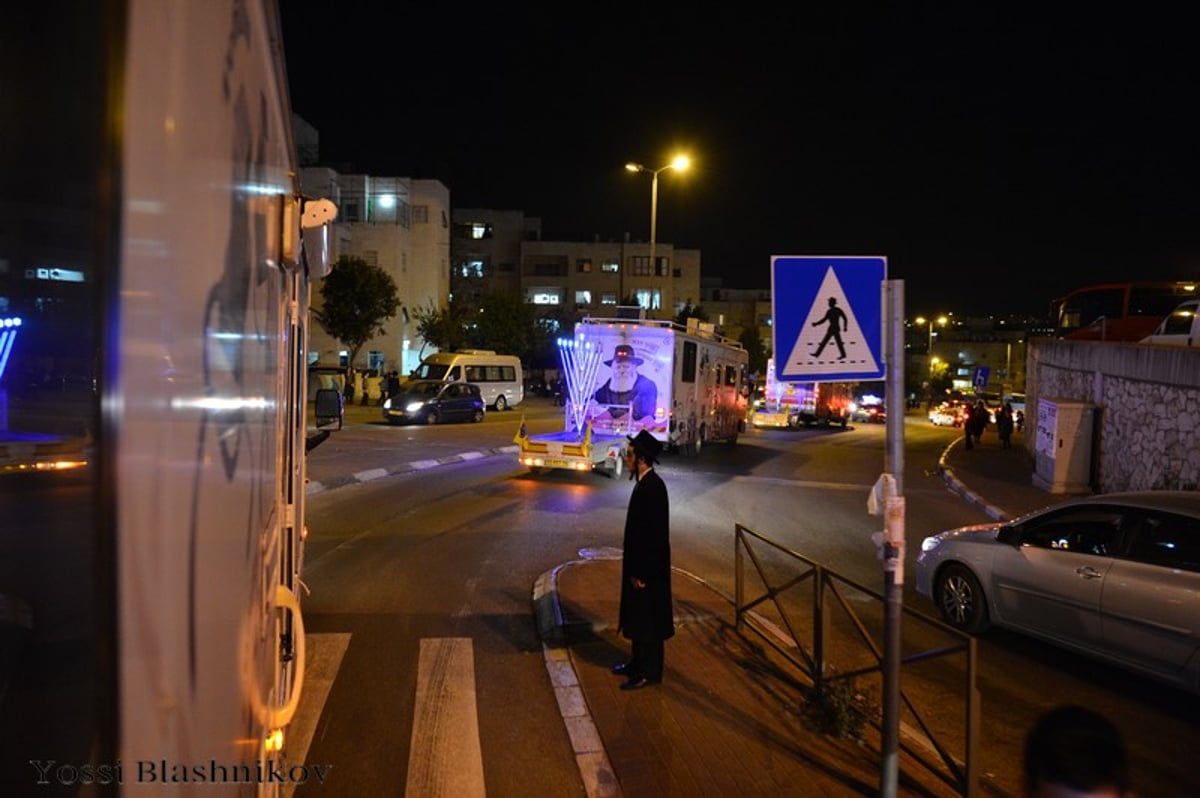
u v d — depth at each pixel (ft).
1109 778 10.69
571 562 30.27
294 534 13.51
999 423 93.66
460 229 235.61
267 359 7.00
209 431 4.09
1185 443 43.83
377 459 60.08
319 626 24.04
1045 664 23.32
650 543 19.17
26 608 3.67
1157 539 21.21
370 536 36.22
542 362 205.36
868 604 29.14
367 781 15.37
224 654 4.50
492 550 33.88
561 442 52.03
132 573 3.03
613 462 54.75
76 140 3.23
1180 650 19.84
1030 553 23.86
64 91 3.26
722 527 42.19
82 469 3.28
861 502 52.11
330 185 156.25
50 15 3.22
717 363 75.00
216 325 4.23
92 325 3.06
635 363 60.03
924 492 58.85
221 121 4.28
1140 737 18.66
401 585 28.50
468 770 15.79
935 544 27.55
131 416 3.02
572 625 22.88
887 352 14.24
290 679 11.60
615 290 236.22
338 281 124.16
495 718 18.02
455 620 24.77
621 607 19.69
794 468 69.10
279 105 7.97
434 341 160.25
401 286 168.35
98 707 3.00
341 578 29.32
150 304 3.17
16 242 3.53
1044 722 11.13
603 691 19.29
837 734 17.31
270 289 7.22
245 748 5.30
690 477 59.52
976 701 14.64
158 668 3.28
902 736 18.03
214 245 4.15
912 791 15.29
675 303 247.70
